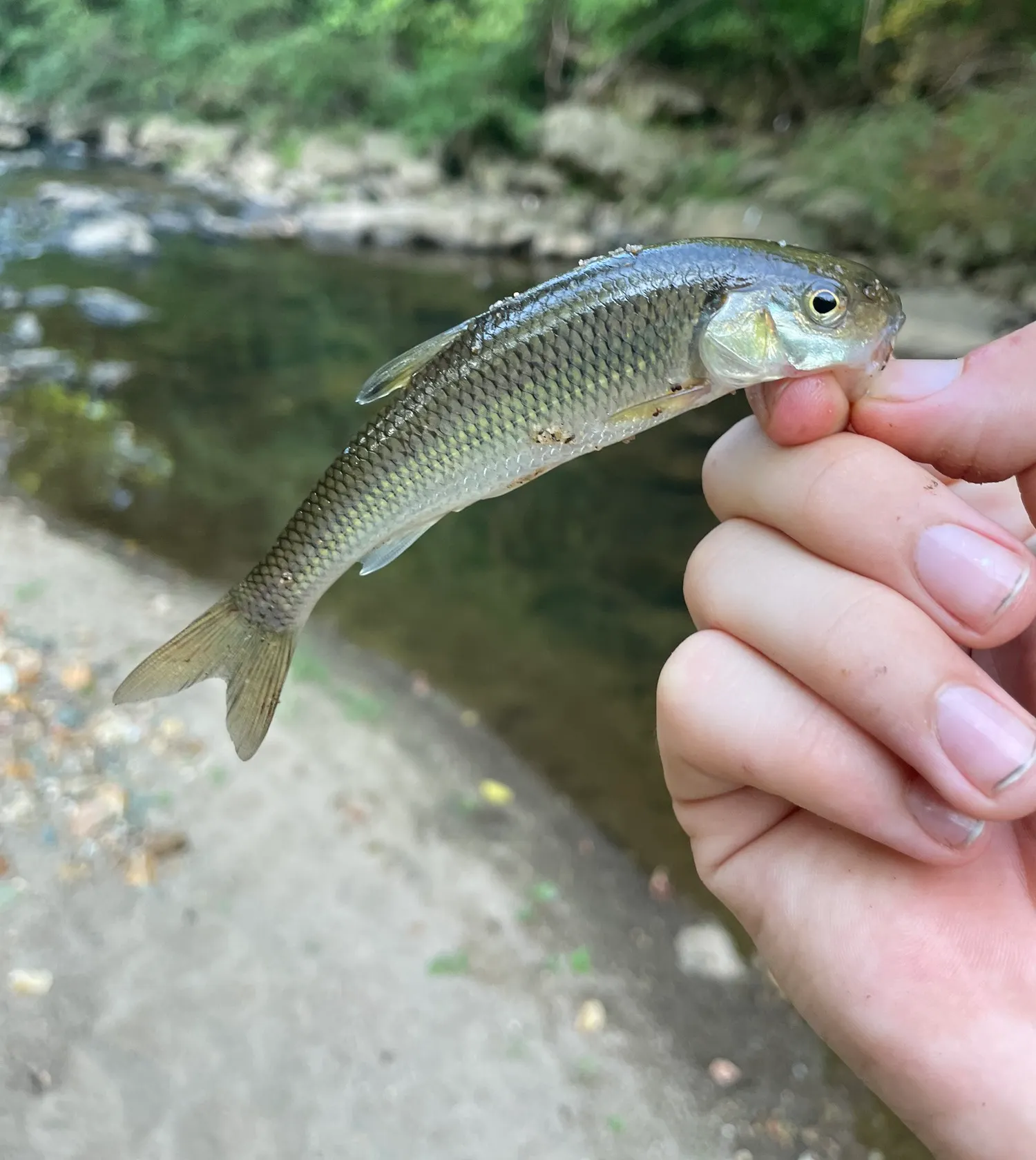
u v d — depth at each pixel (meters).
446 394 0.15
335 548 0.16
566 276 0.14
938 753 0.12
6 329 0.89
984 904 0.13
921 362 0.13
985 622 0.12
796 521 0.13
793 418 0.13
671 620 0.55
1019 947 0.12
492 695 0.47
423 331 1.06
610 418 0.14
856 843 0.13
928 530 0.12
